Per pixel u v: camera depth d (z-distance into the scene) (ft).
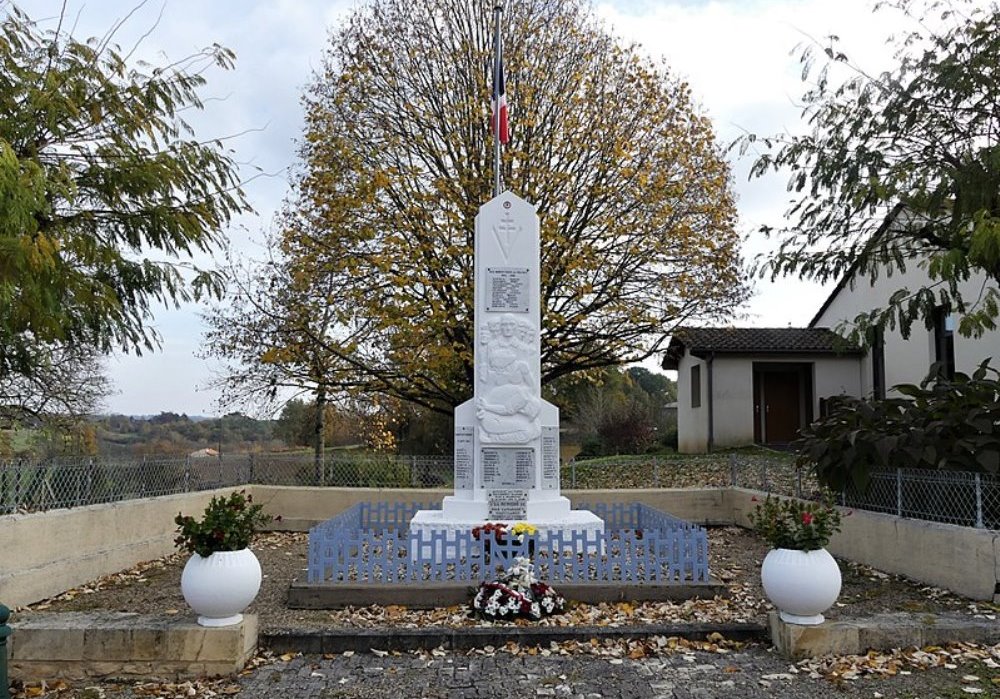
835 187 40.37
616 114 63.26
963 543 27.25
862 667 20.39
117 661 20.72
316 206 61.16
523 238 37.76
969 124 38.27
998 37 34.73
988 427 29.71
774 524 22.52
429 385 65.26
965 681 19.30
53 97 30.17
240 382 67.62
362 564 27.99
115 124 33.27
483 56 62.34
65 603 27.78
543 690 19.49
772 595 22.08
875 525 32.58
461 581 27.66
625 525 39.78
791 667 20.83
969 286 56.08
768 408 90.94
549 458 36.94
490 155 60.90
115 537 33.73
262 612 26.40
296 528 46.39
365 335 61.87
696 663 21.38
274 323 65.10
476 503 35.88
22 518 27.58
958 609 25.54
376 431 70.33
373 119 63.26
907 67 38.91
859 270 42.93
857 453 33.12
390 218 59.16
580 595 27.22
